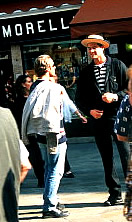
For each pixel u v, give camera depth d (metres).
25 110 6.79
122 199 7.31
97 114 6.98
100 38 7.03
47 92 6.70
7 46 15.05
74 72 14.84
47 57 6.98
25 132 6.85
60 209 7.11
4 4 14.63
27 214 7.24
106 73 7.07
